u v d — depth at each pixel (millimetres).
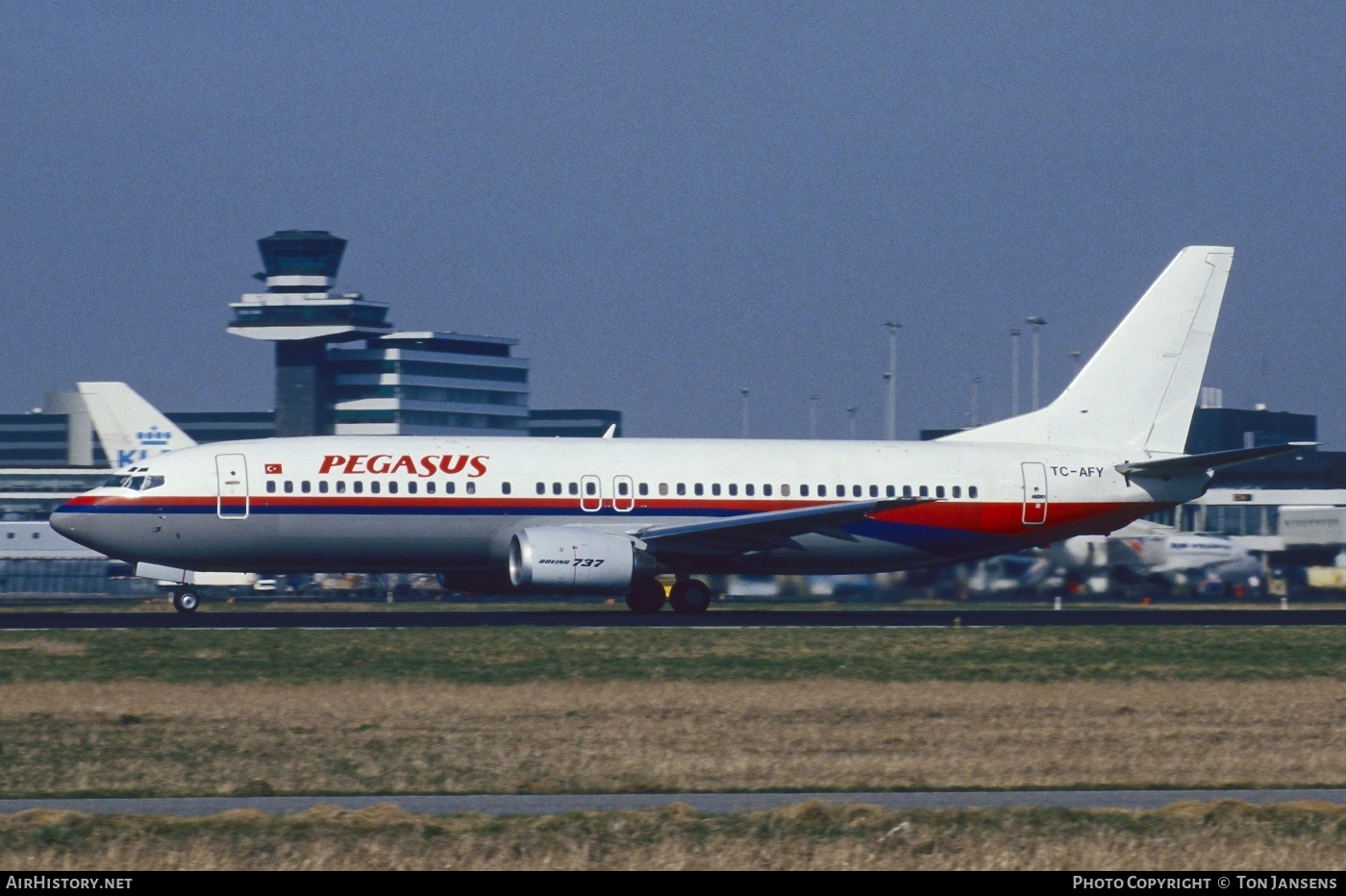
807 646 153625
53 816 70750
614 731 102750
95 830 68688
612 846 67500
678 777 86812
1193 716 112875
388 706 112250
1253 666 143250
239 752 94125
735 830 70375
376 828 69625
